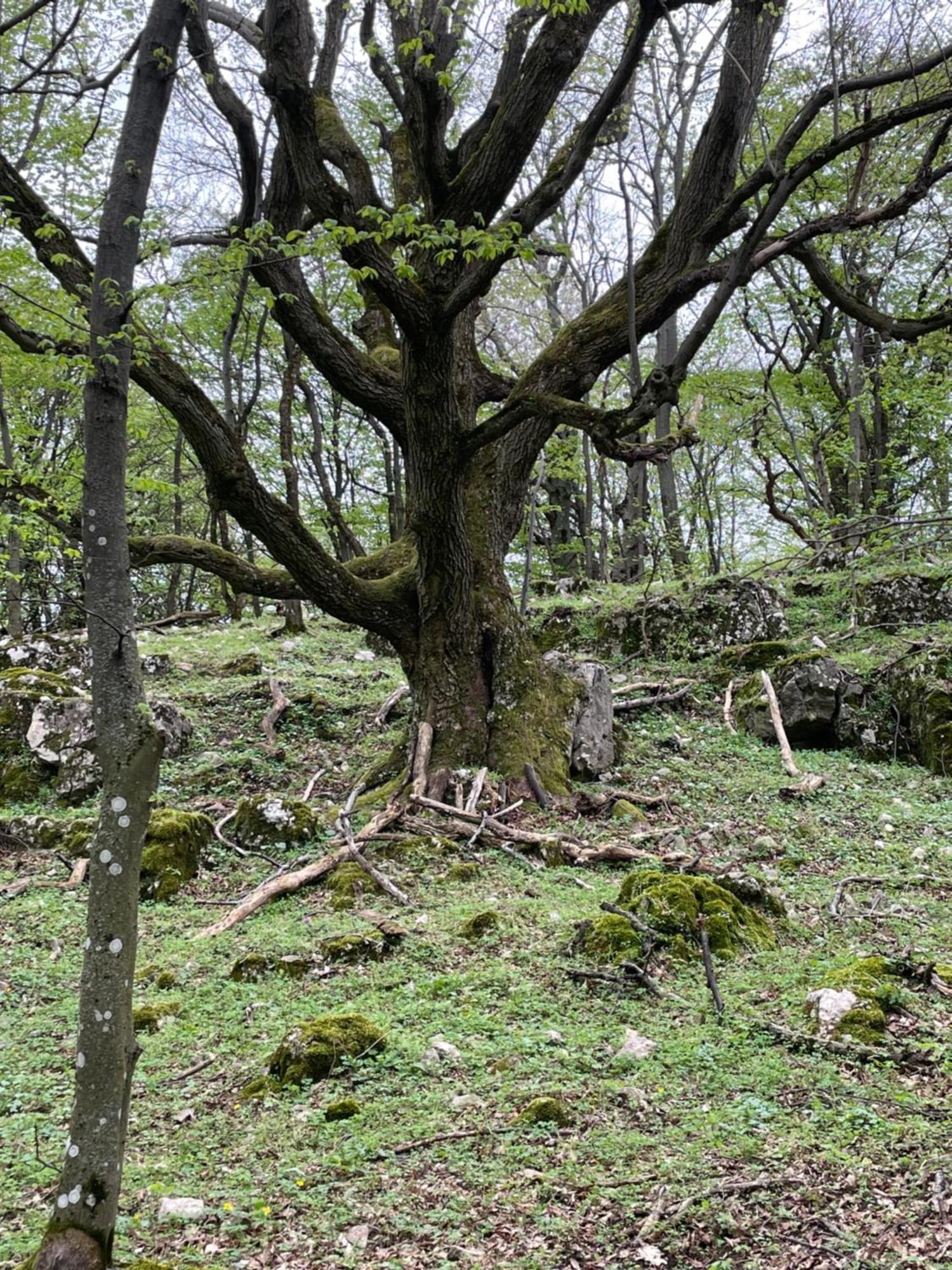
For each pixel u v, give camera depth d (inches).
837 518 542.0
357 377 413.4
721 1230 143.8
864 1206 148.3
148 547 401.1
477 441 363.3
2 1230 147.9
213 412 365.7
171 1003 234.1
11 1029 225.6
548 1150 167.0
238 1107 188.2
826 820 377.7
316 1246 144.7
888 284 769.6
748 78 346.3
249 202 359.3
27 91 220.5
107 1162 122.3
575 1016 220.2
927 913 286.2
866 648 536.1
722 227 390.9
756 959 248.8
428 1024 217.6
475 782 378.0
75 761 420.8
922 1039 202.1
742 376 805.2
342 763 464.1
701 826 372.8
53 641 525.0
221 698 535.5
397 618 415.2
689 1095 184.7
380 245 327.3
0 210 244.4
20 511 396.2
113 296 135.6
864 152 287.9
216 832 359.3
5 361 579.5
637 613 598.2
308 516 882.8
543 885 313.1
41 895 323.6
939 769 435.5
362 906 299.3
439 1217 150.5
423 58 304.2
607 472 1118.4
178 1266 138.5
